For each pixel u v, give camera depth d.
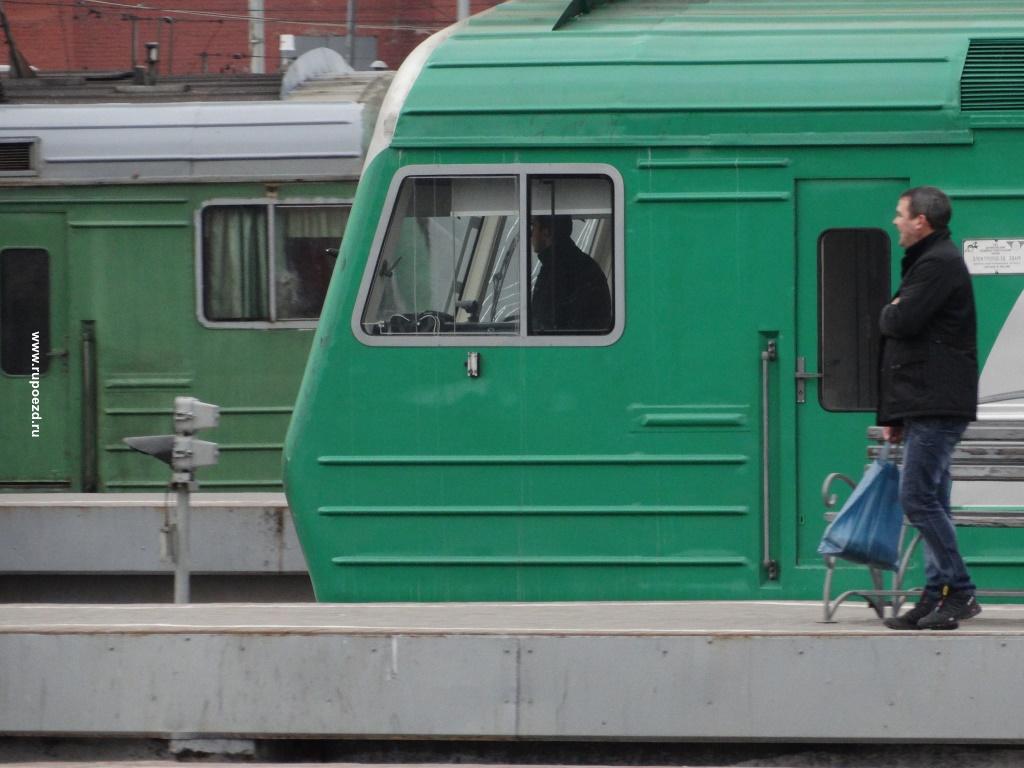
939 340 24.05
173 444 33.50
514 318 32.62
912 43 32.59
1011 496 31.47
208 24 120.00
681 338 32.28
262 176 45.31
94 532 42.28
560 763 25.81
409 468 32.72
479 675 24.98
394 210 32.88
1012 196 31.81
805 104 32.00
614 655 24.80
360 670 25.20
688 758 25.69
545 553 32.41
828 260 32.19
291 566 41.78
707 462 32.22
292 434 33.00
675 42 33.03
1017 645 24.16
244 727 25.38
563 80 32.69
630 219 32.31
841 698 24.39
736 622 26.31
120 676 25.56
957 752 24.97
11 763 25.56
